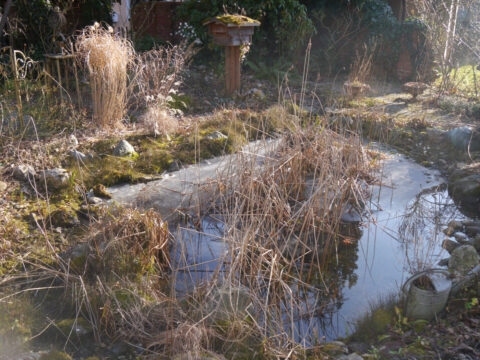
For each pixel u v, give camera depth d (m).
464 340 3.11
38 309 3.30
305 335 3.23
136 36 10.79
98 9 10.07
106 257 3.62
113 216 4.11
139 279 3.52
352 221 4.75
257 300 3.27
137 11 11.33
